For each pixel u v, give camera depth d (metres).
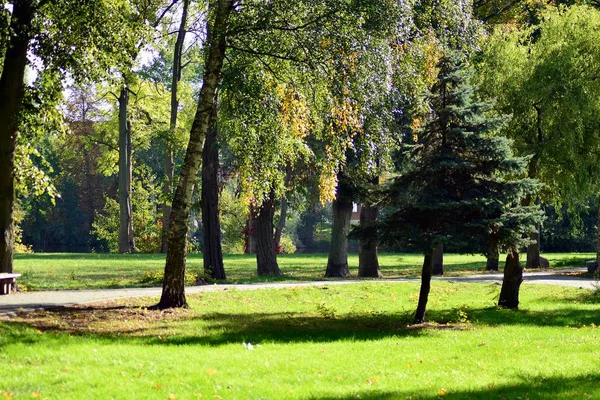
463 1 18.41
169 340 12.45
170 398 7.98
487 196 16.05
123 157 49.44
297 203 32.34
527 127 21.47
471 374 10.41
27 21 17.88
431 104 16.73
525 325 17.14
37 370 9.09
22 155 19.80
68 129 20.98
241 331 14.12
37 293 18.91
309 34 15.80
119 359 10.09
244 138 16.97
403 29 16.30
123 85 20.08
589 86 22.08
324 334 14.52
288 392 8.58
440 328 16.28
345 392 8.67
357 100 16.03
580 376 10.28
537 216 15.91
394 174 16.72
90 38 18.14
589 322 17.83
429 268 17.17
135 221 55.62
